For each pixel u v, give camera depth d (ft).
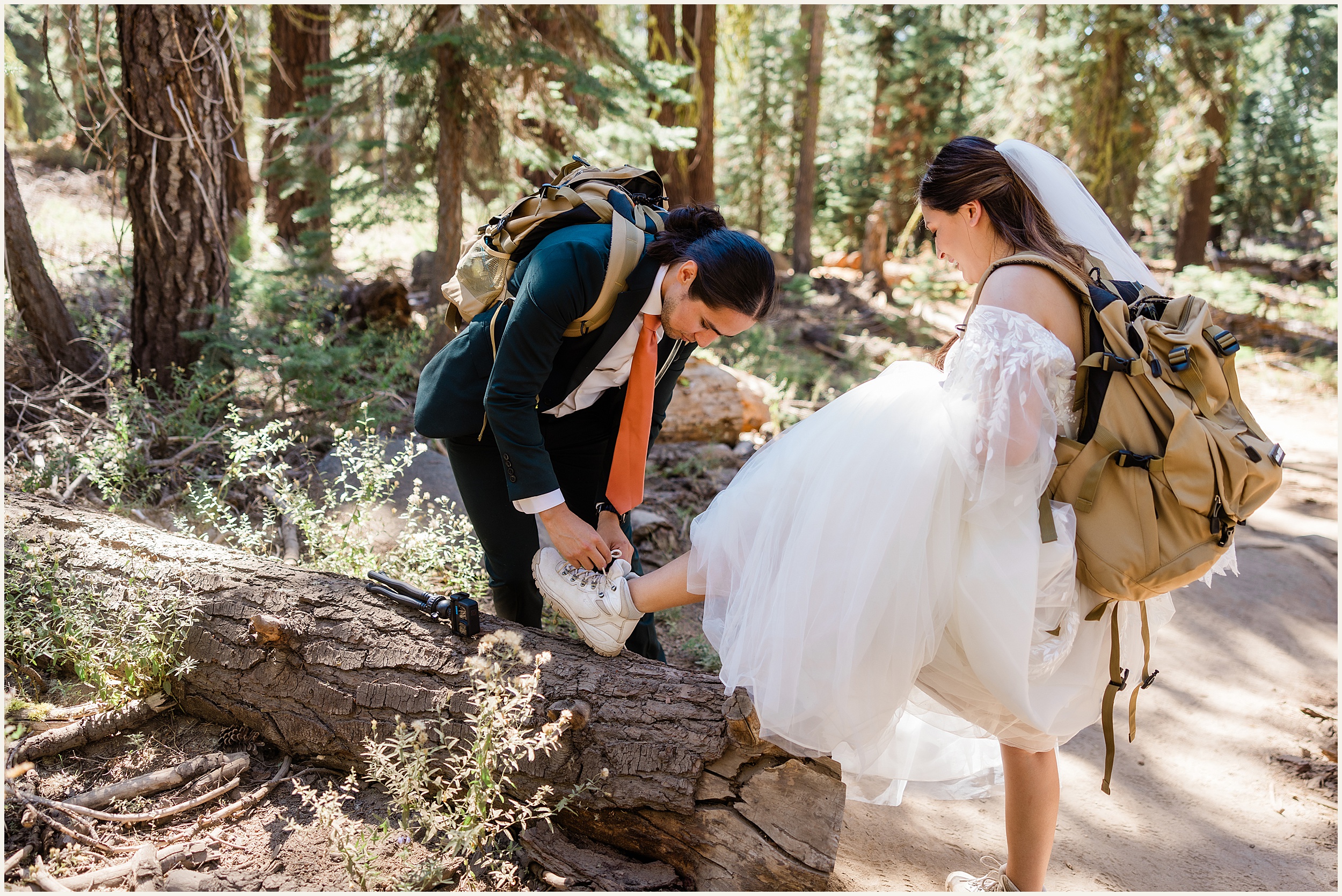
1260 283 53.47
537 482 7.17
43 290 14.34
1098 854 8.41
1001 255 6.53
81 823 6.59
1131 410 5.89
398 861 6.54
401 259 34.65
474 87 20.31
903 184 45.52
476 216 25.49
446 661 7.30
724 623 6.81
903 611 5.94
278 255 28.89
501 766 7.00
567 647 7.62
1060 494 6.05
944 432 6.07
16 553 8.38
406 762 6.82
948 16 56.08
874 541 5.99
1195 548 5.75
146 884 6.16
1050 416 5.96
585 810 6.99
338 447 10.98
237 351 14.83
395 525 11.81
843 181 52.49
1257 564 15.98
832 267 53.16
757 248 6.82
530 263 7.02
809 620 6.13
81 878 6.10
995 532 5.98
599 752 6.89
